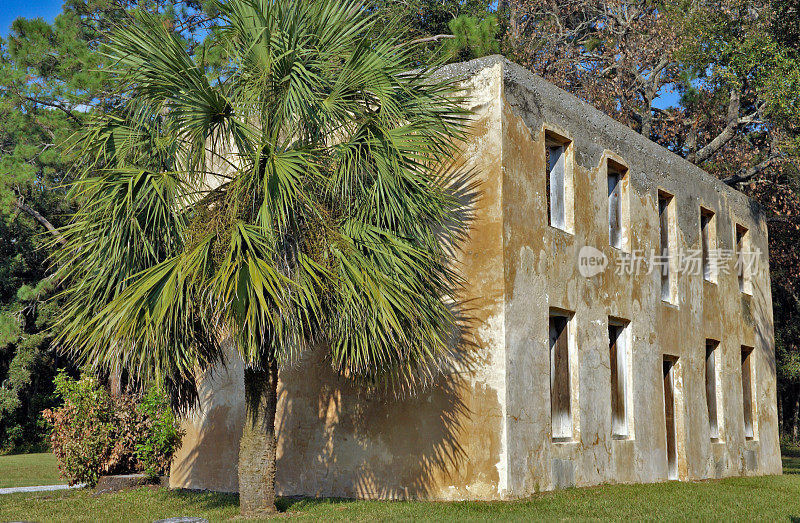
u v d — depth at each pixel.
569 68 23.44
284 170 7.68
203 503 10.01
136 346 7.55
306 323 7.95
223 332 8.12
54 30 20.98
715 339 15.10
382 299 7.60
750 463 15.95
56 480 14.77
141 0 22.61
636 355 12.24
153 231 8.17
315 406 10.59
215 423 11.88
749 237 17.61
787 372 27.44
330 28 8.49
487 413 9.18
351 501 9.45
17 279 28.25
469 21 19.17
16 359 26.72
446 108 8.86
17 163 21.02
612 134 12.35
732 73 18.02
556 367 10.69
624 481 11.37
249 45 8.35
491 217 9.52
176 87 7.97
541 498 9.11
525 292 9.72
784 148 19.20
